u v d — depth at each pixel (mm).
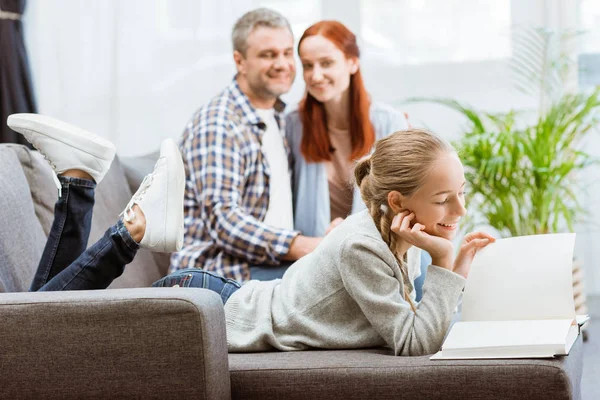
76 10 4895
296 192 3643
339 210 3705
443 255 2162
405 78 4875
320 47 3578
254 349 2268
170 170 2367
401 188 2154
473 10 4859
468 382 1856
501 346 1894
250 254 3262
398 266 2195
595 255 4852
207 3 4906
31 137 2465
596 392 3164
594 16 4852
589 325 4695
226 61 4906
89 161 2475
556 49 4781
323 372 1938
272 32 3531
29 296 1926
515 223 4258
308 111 3664
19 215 2707
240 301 2354
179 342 1850
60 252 2479
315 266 2273
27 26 4883
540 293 2133
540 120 4215
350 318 2240
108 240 2297
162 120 4918
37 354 1880
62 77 4895
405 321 2098
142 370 1858
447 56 4867
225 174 3363
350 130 3660
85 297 1887
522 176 4219
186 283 2494
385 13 4871
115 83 4910
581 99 4258
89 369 1870
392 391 1894
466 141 4176
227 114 3467
